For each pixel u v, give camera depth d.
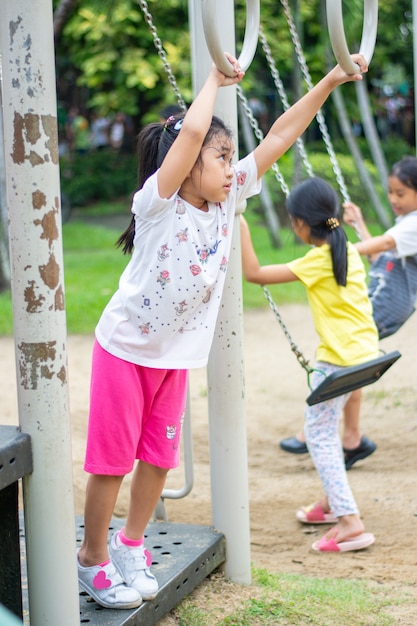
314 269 3.77
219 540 3.03
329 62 13.45
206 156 2.33
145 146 2.53
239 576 3.08
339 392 3.38
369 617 2.89
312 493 4.49
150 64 13.00
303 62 3.83
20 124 2.08
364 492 4.45
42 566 2.20
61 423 2.18
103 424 2.42
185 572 2.78
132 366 2.41
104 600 2.50
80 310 9.27
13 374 6.85
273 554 3.74
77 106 21.16
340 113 13.55
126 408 2.41
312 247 4.01
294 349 3.43
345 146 17.89
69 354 7.54
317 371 3.72
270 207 12.99
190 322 2.44
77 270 12.02
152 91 14.95
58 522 2.20
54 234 2.14
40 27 2.07
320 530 4.01
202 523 4.04
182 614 2.79
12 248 2.14
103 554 2.54
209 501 4.34
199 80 2.96
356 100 17.62
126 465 2.45
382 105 20.73
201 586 3.00
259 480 4.70
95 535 2.52
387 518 4.09
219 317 2.96
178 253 2.33
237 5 12.34
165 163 2.28
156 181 2.30
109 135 21.73
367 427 5.57
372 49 2.57
